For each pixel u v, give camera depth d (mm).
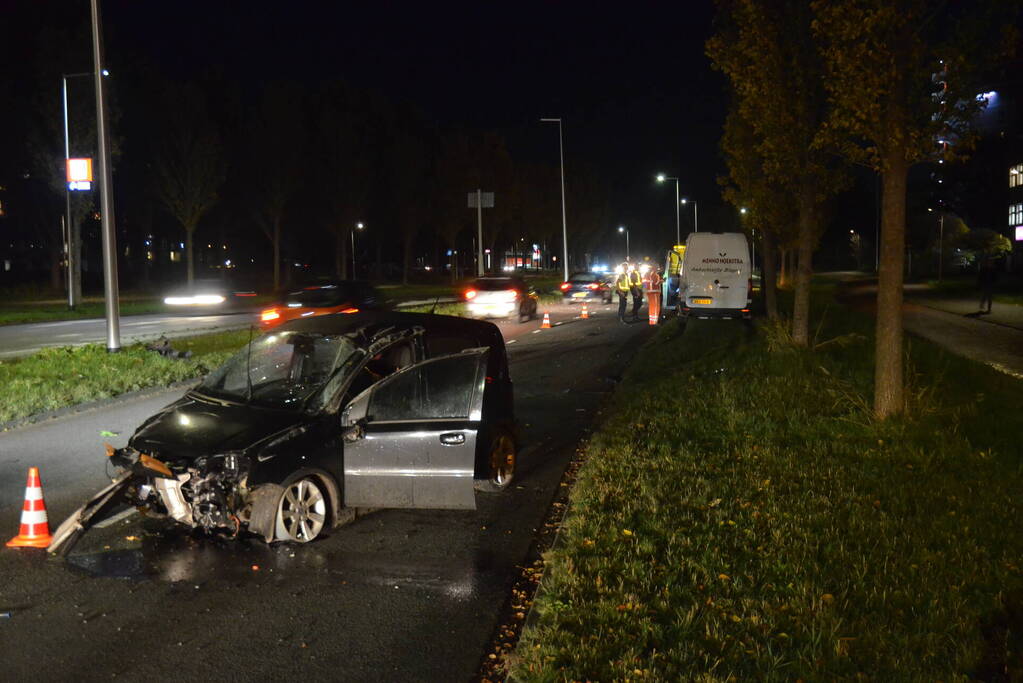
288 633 4910
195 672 4457
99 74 15859
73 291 34500
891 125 8820
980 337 20891
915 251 74062
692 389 11906
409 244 64188
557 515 7098
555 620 4680
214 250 72562
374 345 6977
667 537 5953
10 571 5852
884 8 8523
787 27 14398
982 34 8773
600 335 22734
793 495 6836
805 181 15445
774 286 23578
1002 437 8727
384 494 6625
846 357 14812
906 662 4164
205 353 17766
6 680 4371
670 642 4430
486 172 65438
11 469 8688
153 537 6500
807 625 4547
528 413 11773
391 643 4785
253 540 6441
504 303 27531
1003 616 4703
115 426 10891
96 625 5016
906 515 6355
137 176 48156
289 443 6258
